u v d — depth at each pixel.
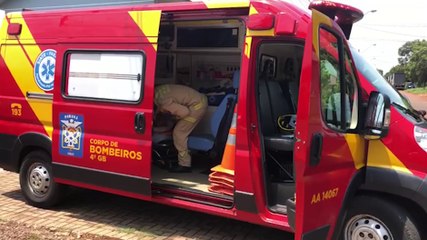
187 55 7.07
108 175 5.27
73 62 5.54
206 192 4.91
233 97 5.65
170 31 6.63
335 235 4.01
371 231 4.21
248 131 4.48
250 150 4.48
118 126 5.17
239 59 6.83
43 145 5.79
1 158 6.19
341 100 4.04
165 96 5.70
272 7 4.34
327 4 4.61
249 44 4.45
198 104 5.83
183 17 4.98
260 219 4.47
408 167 4.07
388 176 4.12
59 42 5.64
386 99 4.04
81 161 5.47
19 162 6.14
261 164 4.50
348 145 3.99
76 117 5.49
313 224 3.58
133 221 5.64
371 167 4.20
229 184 4.77
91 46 5.40
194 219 5.74
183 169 5.86
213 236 5.20
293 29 4.16
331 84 3.88
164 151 6.02
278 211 4.46
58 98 5.63
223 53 6.72
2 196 6.54
